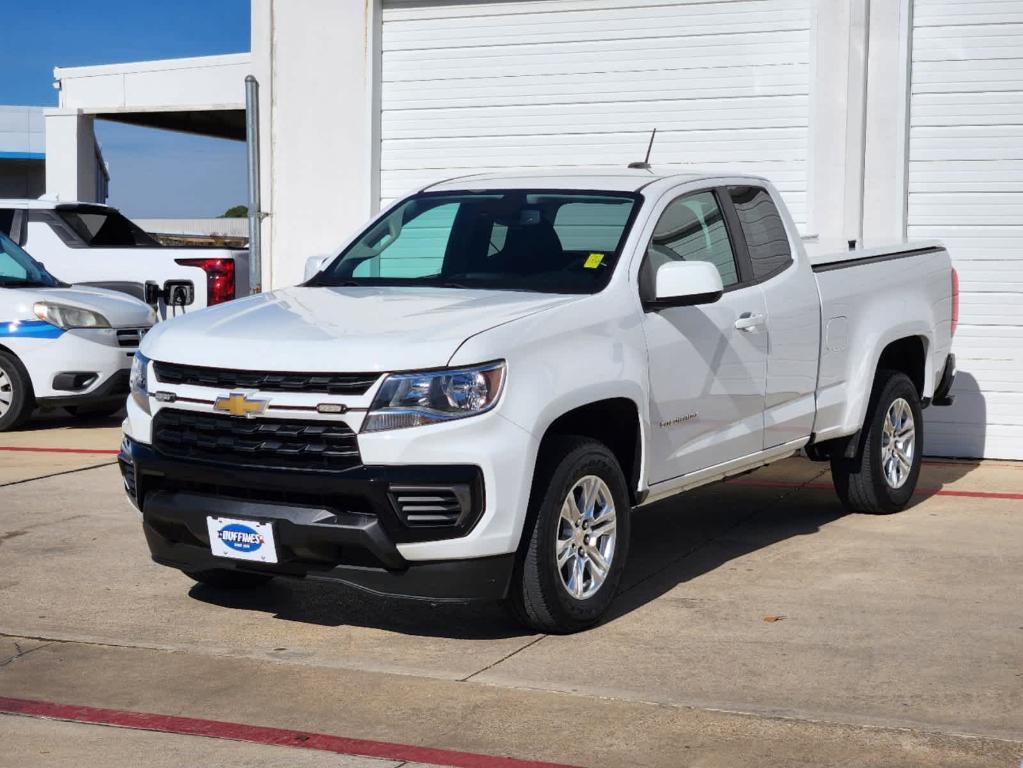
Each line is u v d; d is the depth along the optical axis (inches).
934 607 233.0
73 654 209.0
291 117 460.4
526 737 171.8
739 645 211.3
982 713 179.8
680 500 335.3
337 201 458.3
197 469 210.8
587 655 206.8
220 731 174.9
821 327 282.2
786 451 277.4
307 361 202.4
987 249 390.3
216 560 214.2
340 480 198.8
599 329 221.8
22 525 300.8
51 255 524.1
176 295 514.6
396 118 453.7
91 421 480.4
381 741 170.7
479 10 439.5
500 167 442.3
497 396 201.3
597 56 427.2
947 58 389.4
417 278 252.5
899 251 315.3
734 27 410.3
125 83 959.0
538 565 209.6
